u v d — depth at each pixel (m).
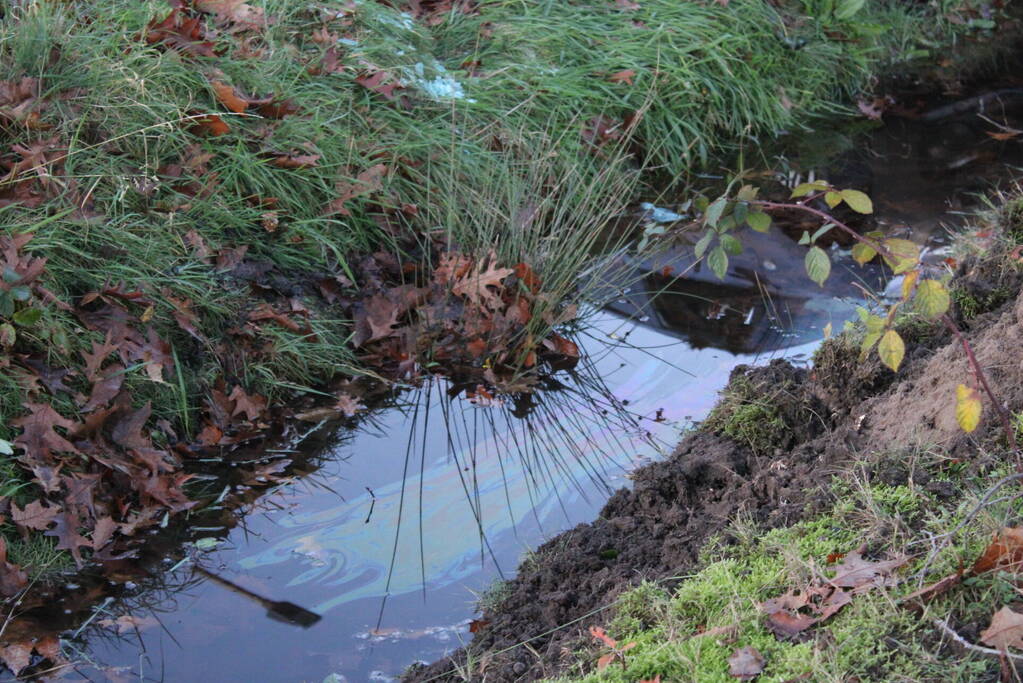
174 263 4.21
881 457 2.99
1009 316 3.22
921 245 5.29
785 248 5.38
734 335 4.75
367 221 4.93
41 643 3.08
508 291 4.82
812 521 2.81
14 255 3.62
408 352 4.57
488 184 5.26
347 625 3.17
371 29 5.79
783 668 2.31
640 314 4.95
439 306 4.71
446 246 5.01
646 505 3.35
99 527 3.45
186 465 3.92
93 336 3.86
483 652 2.91
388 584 3.36
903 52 8.09
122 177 4.24
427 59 5.84
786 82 7.21
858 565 2.52
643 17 6.78
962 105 7.42
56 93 4.36
